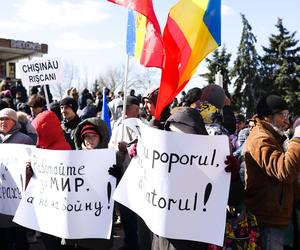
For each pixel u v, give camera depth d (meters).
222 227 2.89
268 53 36.44
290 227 3.93
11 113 4.88
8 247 4.95
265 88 35.25
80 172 3.65
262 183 3.29
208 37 3.74
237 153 4.41
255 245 3.25
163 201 2.95
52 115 3.97
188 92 4.12
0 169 4.45
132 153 3.39
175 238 2.93
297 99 34.00
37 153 3.83
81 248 3.71
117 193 3.33
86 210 3.62
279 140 3.34
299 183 3.73
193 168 2.93
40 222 3.75
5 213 4.47
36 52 30.94
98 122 3.91
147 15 3.79
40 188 3.81
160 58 4.25
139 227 3.76
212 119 3.69
